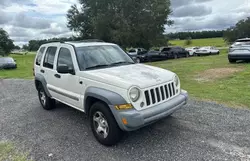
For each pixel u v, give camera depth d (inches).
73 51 170.4
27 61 1382.9
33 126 181.3
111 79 132.8
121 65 173.5
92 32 1294.3
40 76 216.8
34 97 291.4
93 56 172.4
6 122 195.0
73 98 167.2
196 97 244.2
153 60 896.3
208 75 388.8
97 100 144.6
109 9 1081.4
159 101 136.0
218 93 255.8
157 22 1111.6
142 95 127.2
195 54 1155.9
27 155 132.9
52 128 174.9
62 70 162.6
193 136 147.3
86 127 173.9
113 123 131.6
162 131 157.6
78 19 1301.7
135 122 121.0
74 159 126.4
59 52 190.1
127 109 123.1
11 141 153.7
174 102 143.7
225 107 204.1
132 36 1047.0
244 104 210.7
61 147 141.7
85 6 1242.0
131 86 123.6
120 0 1056.2
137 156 126.4
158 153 128.3
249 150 126.4
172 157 123.0
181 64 642.2
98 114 142.9
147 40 1145.4
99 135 143.6
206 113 189.5
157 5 1082.1
